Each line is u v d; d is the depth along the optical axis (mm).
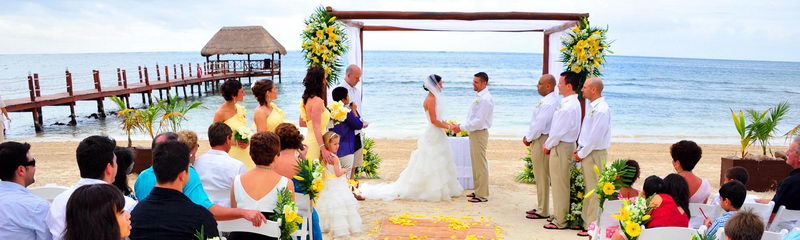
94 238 2289
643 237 3436
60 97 21703
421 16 7391
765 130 9102
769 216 4363
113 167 3105
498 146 14453
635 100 34406
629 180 4582
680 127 21953
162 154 2900
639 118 25219
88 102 32875
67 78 22344
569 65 6945
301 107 6430
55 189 4312
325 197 5945
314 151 6184
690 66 97312
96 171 3008
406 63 83062
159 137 3986
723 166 9398
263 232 3512
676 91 42312
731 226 2980
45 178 9758
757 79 62531
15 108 19297
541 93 6621
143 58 174125
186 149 2984
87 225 2287
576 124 6059
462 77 52500
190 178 3471
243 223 3539
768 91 45281
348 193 6090
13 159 2936
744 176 5223
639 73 66625
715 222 3846
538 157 6645
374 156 9719
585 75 6863
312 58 7391
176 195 2934
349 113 6773
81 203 2307
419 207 7309
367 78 50500
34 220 2916
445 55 134000
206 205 3457
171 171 2900
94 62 137125
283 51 43719
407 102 30141
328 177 6004
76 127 21312
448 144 7801
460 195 8047
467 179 8625
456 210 7160
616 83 50125
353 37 8312
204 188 3998
